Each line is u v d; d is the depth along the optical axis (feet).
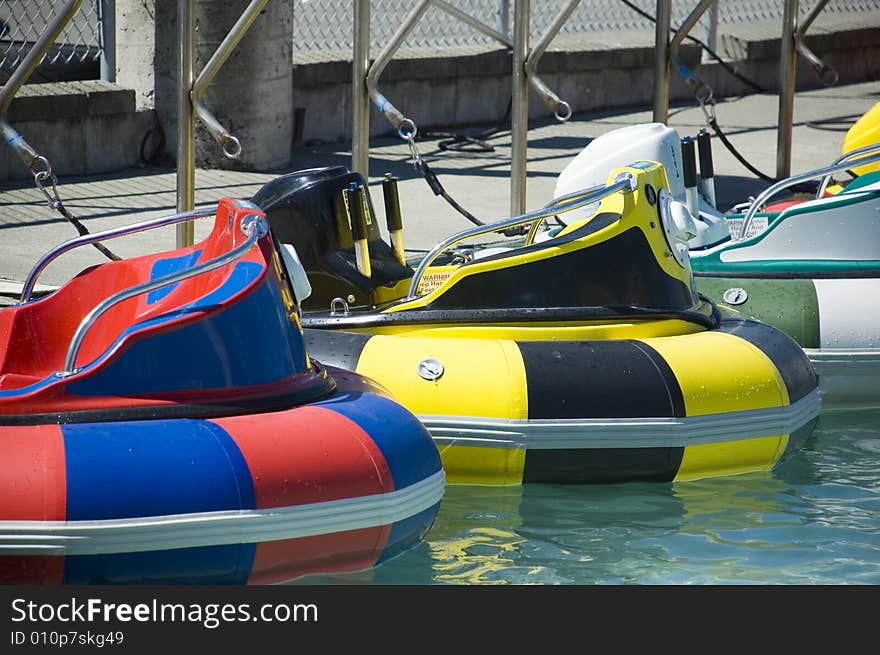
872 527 54.85
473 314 60.90
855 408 71.31
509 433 56.49
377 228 68.28
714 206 82.48
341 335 60.39
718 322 65.41
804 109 160.15
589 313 61.52
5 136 76.43
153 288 47.42
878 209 74.90
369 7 90.99
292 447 45.91
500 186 117.19
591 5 174.60
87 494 42.16
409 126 86.22
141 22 119.03
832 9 201.26
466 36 156.76
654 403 57.67
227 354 47.93
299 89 131.44
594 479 58.18
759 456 60.08
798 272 74.43
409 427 50.24
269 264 50.60
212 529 43.55
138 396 46.50
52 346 56.39
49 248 91.15
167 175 117.39
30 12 130.00
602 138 79.25
